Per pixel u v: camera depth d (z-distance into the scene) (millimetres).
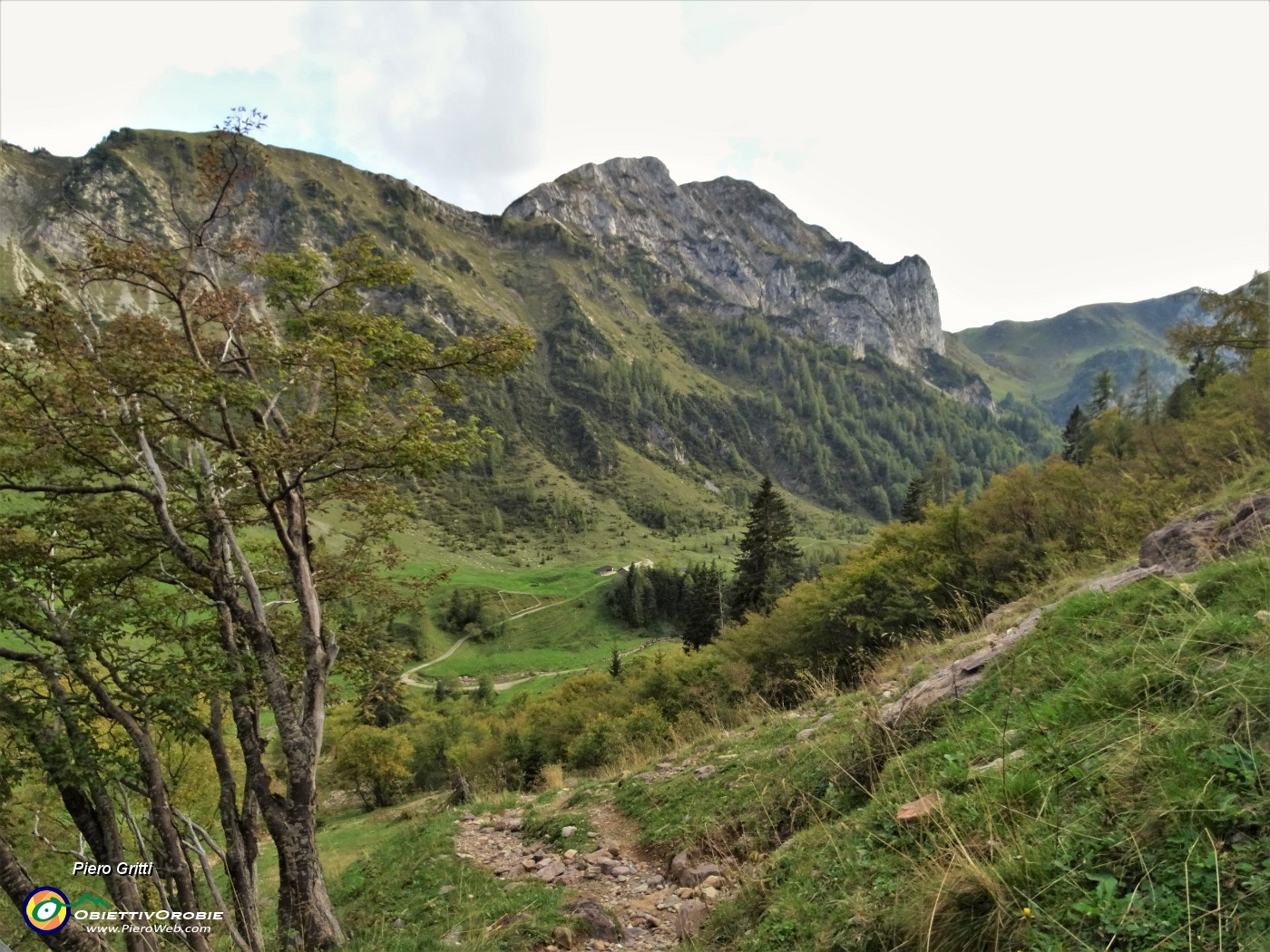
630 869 8844
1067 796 4070
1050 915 3289
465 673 94438
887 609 23172
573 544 182250
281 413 11641
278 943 9203
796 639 25594
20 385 9383
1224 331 30250
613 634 107938
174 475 10906
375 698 14391
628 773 13445
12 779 8133
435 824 13492
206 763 18703
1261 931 2588
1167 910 2959
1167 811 3357
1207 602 5508
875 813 5684
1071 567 15406
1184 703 4145
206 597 10867
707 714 21359
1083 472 24641
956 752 5715
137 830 8719
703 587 59094
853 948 4223
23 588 8703
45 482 10367
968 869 3783
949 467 80438
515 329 12070
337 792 56938
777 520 51188
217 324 12492
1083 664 5645
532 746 33062
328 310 11766
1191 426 21469
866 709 8461
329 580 12672
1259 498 7633
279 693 9945
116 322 9633
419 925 8664
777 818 7785
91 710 8883
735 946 5418
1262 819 3066
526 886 8828
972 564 23719
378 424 10773
